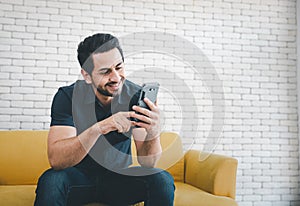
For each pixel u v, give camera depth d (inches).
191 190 102.4
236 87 144.9
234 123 143.7
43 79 131.2
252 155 144.0
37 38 131.4
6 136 115.1
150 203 69.3
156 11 140.7
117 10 137.8
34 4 131.7
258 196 143.2
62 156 59.5
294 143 147.6
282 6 150.8
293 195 145.6
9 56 129.2
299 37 148.5
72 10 134.3
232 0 147.0
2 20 129.2
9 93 128.7
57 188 65.8
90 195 70.3
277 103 147.5
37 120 130.2
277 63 148.7
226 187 100.2
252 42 147.4
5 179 110.5
